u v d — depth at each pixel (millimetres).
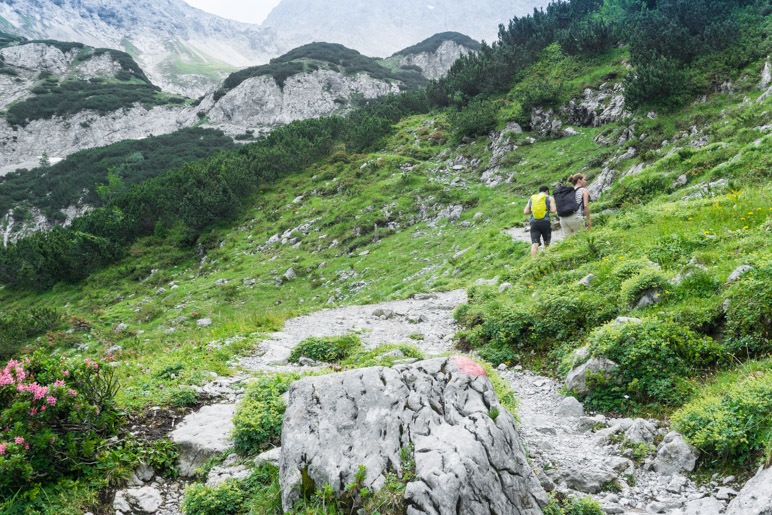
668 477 5664
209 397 8594
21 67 194875
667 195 22672
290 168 70000
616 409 7340
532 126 59438
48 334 38312
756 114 34844
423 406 5266
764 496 4336
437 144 67250
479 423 4918
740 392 5969
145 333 36094
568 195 16078
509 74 74125
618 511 5164
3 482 5457
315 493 4852
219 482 5992
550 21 85250
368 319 16188
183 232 61250
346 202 54906
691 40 53844
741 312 7531
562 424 7219
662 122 45344
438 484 4336
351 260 42750
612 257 12016
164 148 121438
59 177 115938
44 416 6062
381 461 4840
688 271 9133
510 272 15422
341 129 78000
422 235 43469
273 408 7152
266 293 41031
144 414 7566
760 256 8641
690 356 7438
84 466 6039
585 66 65938
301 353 11688
